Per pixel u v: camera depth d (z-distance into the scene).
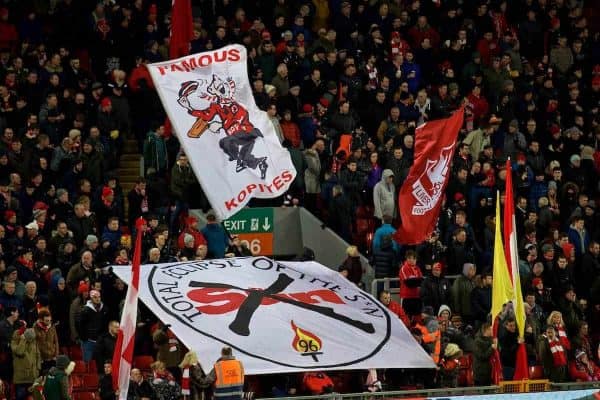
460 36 73.88
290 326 50.22
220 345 48.78
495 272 52.78
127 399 48.97
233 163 52.38
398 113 67.50
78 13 69.31
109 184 59.44
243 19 71.19
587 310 63.19
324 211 63.81
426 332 53.53
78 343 53.16
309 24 73.06
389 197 62.34
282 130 65.00
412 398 48.03
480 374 53.38
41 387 48.50
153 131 62.97
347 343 50.41
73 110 63.78
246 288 51.66
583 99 77.31
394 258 60.41
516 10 79.62
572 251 63.09
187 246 55.91
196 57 52.91
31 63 66.25
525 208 64.69
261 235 61.97
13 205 56.97
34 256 54.41
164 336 51.16
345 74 68.75
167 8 72.69
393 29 73.75
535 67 78.56
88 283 52.94
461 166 64.00
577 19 80.62
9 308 50.53
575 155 69.44
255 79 65.31
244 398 48.75
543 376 56.12
